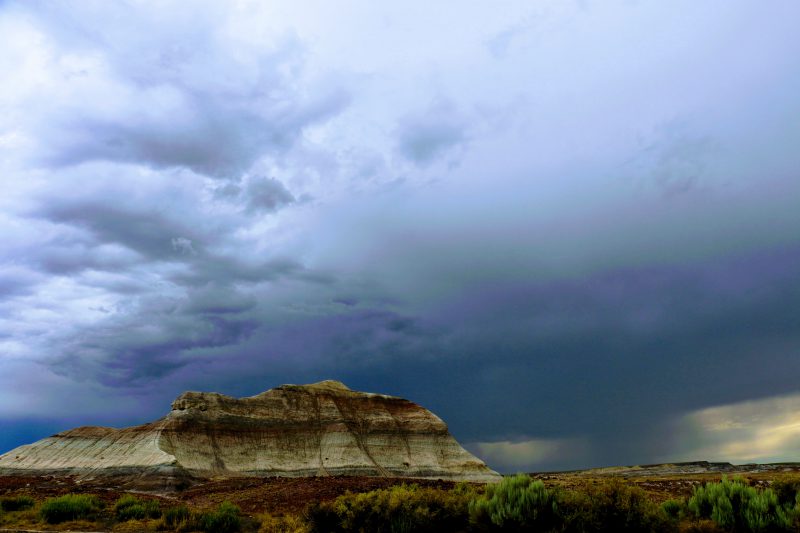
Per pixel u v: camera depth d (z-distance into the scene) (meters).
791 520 20.20
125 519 34.53
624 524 20.75
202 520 31.89
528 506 21.59
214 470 86.38
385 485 63.06
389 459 102.69
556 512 21.23
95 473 78.62
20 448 88.81
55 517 34.06
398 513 25.20
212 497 56.78
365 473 96.06
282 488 59.34
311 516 26.95
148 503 38.22
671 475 112.31
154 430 88.62
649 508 21.23
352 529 25.25
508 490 22.77
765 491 22.05
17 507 38.22
